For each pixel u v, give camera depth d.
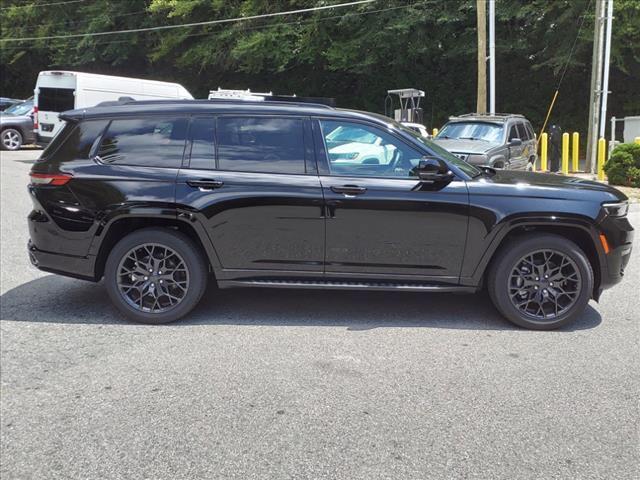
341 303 5.66
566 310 4.97
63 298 5.79
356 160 5.00
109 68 37.00
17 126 21.48
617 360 4.34
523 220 4.86
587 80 25.70
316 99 7.16
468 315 5.35
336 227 4.91
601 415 3.53
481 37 18.75
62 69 38.66
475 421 3.45
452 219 4.87
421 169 4.78
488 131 13.16
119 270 5.04
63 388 3.87
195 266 5.03
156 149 5.08
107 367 4.18
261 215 4.91
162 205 4.91
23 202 11.33
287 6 27.39
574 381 3.98
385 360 4.31
